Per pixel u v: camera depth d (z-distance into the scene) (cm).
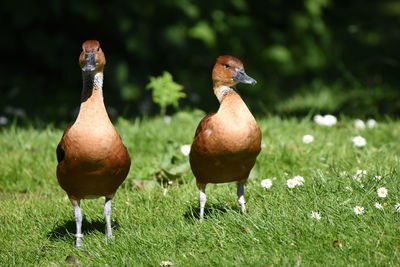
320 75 2248
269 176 1020
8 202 955
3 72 1931
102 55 747
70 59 1834
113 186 762
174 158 1098
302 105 1850
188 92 1912
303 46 2192
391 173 866
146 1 1734
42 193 1048
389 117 1473
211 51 1958
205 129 782
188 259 692
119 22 1731
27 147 1234
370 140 1192
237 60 805
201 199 828
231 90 798
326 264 636
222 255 688
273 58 2091
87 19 1741
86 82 741
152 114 1772
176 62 2022
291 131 1278
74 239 813
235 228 743
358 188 824
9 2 1723
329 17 2517
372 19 2591
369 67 2234
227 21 2047
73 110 1800
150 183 1009
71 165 730
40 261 748
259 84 2088
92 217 890
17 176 1102
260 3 2173
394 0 3012
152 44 1805
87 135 716
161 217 841
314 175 929
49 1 1747
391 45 2409
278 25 2211
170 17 1833
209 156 777
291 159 1062
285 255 668
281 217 753
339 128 1310
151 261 696
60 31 1839
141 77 1850
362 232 695
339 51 2333
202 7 1945
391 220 718
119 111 1820
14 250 771
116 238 786
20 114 1688
